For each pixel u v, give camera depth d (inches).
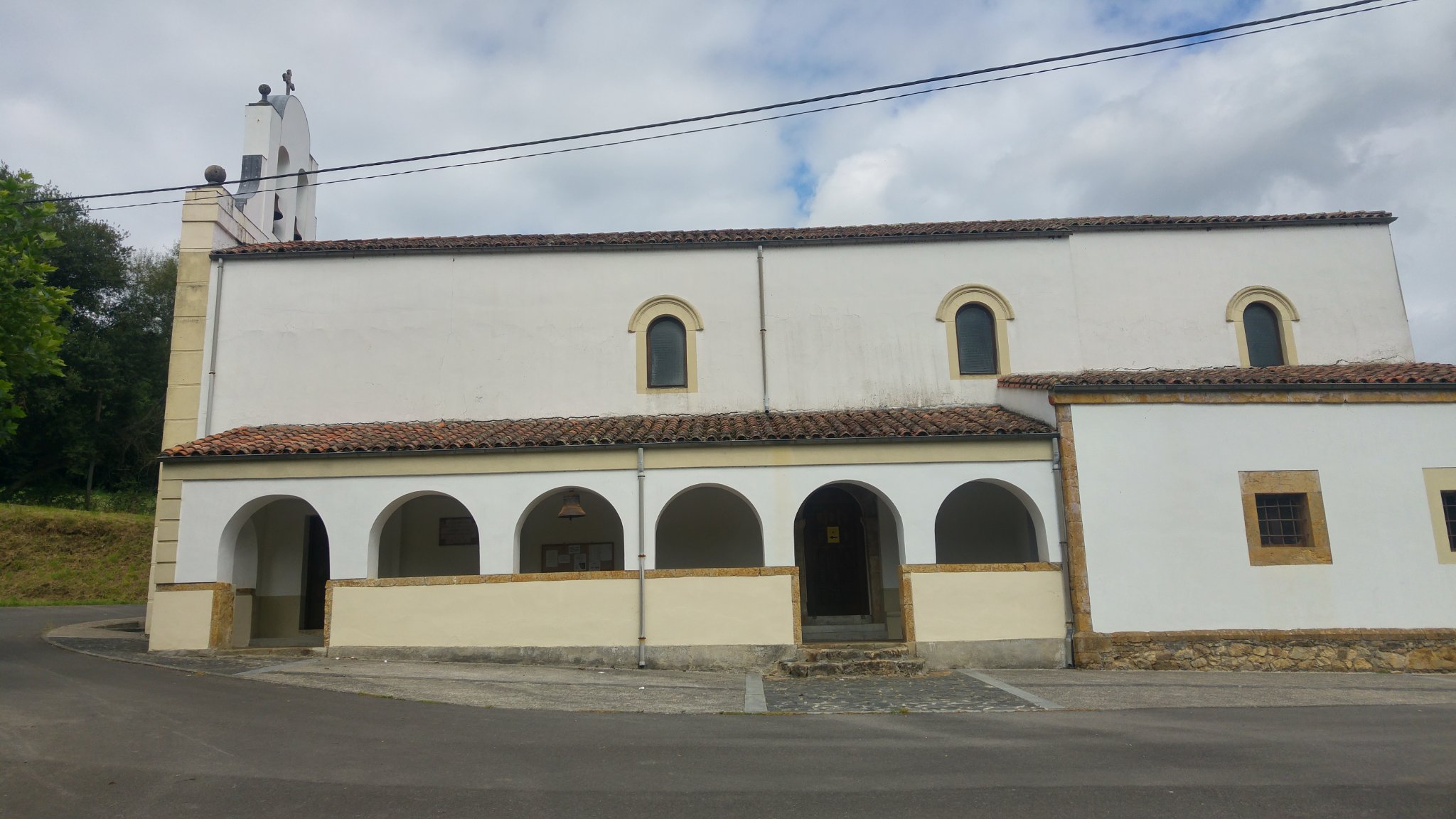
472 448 590.9
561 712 420.5
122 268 1631.4
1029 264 733.9
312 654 576.1
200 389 699.4
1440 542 579.5
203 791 284.2
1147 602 568.4
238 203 802.8
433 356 712.4
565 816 262.5
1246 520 579.2
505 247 725.9
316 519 689.6
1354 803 272.4
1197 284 738.8
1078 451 585.3
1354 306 737.6
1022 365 719.1
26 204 555.2
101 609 959.0
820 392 712.4
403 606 576.1
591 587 576.4
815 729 387.2
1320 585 572.1
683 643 568.1
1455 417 592.7
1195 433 589.0
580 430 634.8
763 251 733.3
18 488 1483.8
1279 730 379.2
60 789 284.7
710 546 677.9
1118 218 757.3
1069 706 443.8
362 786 290.4
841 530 689.0
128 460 1641.2
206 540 584.1
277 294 717.9
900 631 650.2
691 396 709.9
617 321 721.6
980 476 592.7
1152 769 312.0
